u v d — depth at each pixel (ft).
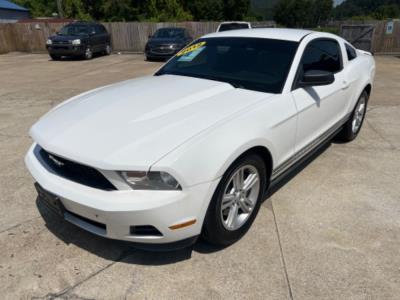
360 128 17.07
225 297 7.32
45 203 8.54
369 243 8.99
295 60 10.61
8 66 46.62
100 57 59.57
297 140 10.55
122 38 69.56
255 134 8.34
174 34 54.65
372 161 14.07
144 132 7.63
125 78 35.91
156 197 6.91
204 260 8.38
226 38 12.60
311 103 10.72
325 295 7.37
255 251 8.68
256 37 12.00
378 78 34.12
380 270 8.06
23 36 67.72
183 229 7.33
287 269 8.09
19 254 8.57
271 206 10.69
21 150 15.19
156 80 11.50
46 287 7.58
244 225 9.11
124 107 8.95
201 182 7.24
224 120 8.17
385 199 11.16
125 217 6.94
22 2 153.17
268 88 10.10
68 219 8.00
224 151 7.58
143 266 8.20
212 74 11.28
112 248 8.79
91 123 8.23
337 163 13.87
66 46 52.16
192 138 7.39
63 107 9.89
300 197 11.25
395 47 61.21
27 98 25.88
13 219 10.01
